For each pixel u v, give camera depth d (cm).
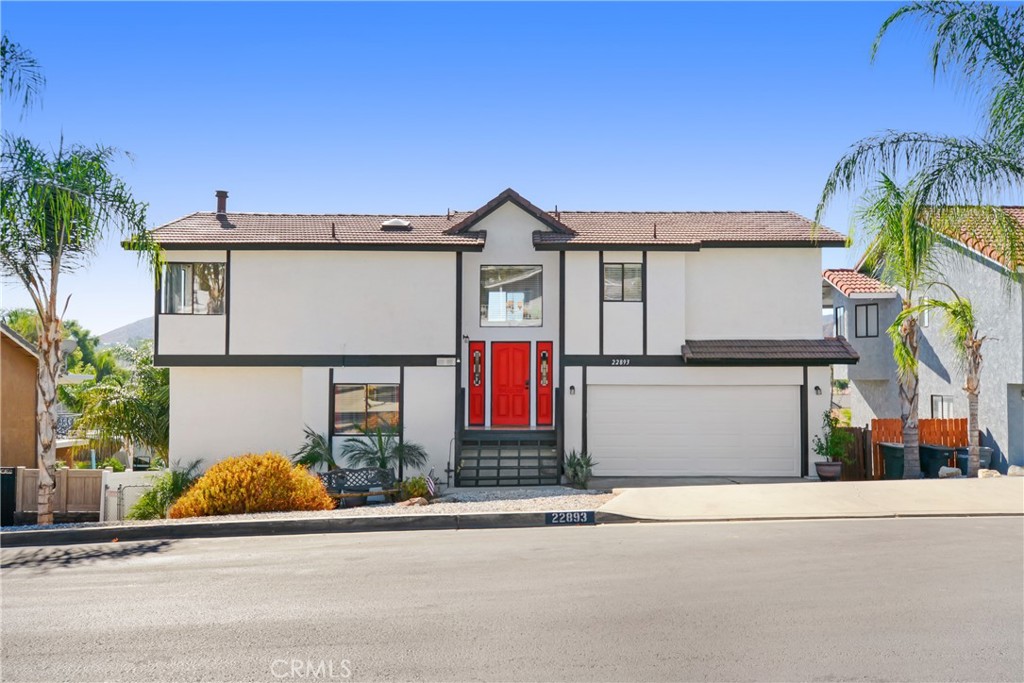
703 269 2070
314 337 1977
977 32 1304
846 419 3228
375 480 1755
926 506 1305
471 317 2078
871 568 904
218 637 689
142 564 991
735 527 1192
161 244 1928
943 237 1900
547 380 2075
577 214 2322
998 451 1959
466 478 1944
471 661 620
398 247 1955
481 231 2069
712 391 2016
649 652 635
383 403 1986
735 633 679
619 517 1273
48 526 1316
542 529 1209
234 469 1430
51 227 1501
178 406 2034
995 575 866
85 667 622
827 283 2617
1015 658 614
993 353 1981
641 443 2014
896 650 633
